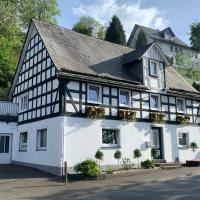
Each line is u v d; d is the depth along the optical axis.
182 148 23.03
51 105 18.72
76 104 18.14
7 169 19.52
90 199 10.89
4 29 35.97
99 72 20.05
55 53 19.58
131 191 12.10
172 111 23.12
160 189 12.27
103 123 19.00
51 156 17.98
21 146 22.80
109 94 19.73
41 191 12.80
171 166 19.84
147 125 21.23
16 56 38.41
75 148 17.55
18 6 41.28
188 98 24.39
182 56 51.34
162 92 22.53
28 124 21.67
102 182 14.71
